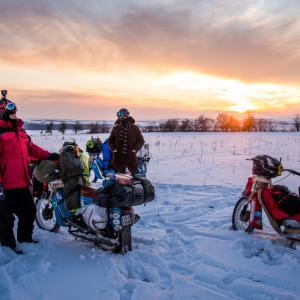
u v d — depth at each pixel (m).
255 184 4.69
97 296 3.15
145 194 4.18
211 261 3.93
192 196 7.28
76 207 4.45
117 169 7.04
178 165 12.22
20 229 4.45
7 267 3.64
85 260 3.92
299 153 15.41
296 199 4.44
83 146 20.84
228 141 25.92
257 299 3.15
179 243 4.48
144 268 3.72
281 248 4.29
